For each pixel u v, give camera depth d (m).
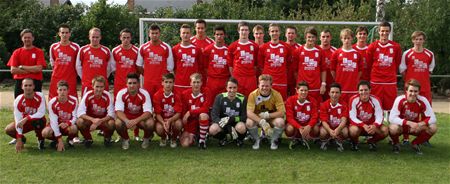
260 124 5.57
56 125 5.57
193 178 4.54
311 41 6.43
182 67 6.52
